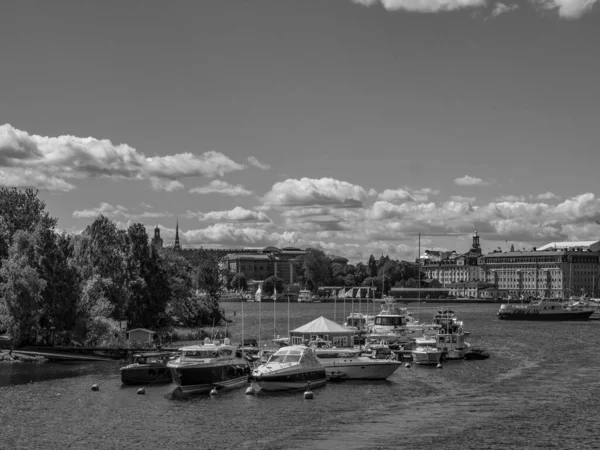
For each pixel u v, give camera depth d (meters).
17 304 134.88
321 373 105.00
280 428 78.88
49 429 77.94
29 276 135.00
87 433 76.38
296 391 100.12
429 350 131.38
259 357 118.81
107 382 106.44
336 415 85.12
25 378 110.12
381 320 164.50
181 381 96.38
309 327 131.62
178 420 82.38
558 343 183.38
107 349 133.12
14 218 171.00
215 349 101.38
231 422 81.50
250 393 97.56
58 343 140.25
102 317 146.62
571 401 94.31
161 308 174.75
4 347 137.50
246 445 72.25
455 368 126.88
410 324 176.88
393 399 95.12
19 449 70.56
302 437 75.12
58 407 88.81
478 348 154.50
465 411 87.69
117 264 168.25
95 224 172.38
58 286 140.12
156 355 111.25
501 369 125.75
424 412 87.00
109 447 71.31
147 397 95.44
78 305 143.62
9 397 94.88
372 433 76.81
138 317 169.75
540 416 85.00
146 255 173.38
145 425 80.00
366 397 96.44
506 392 101.00
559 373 120.69
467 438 74.94
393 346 143.50
